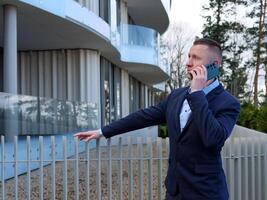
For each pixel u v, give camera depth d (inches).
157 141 246.7
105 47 730.2
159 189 247.8
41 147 247.0
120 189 245.8
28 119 437.7
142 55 890.7
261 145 265.1
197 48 116.3
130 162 244.8
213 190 114.1
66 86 732.0
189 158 114.8
